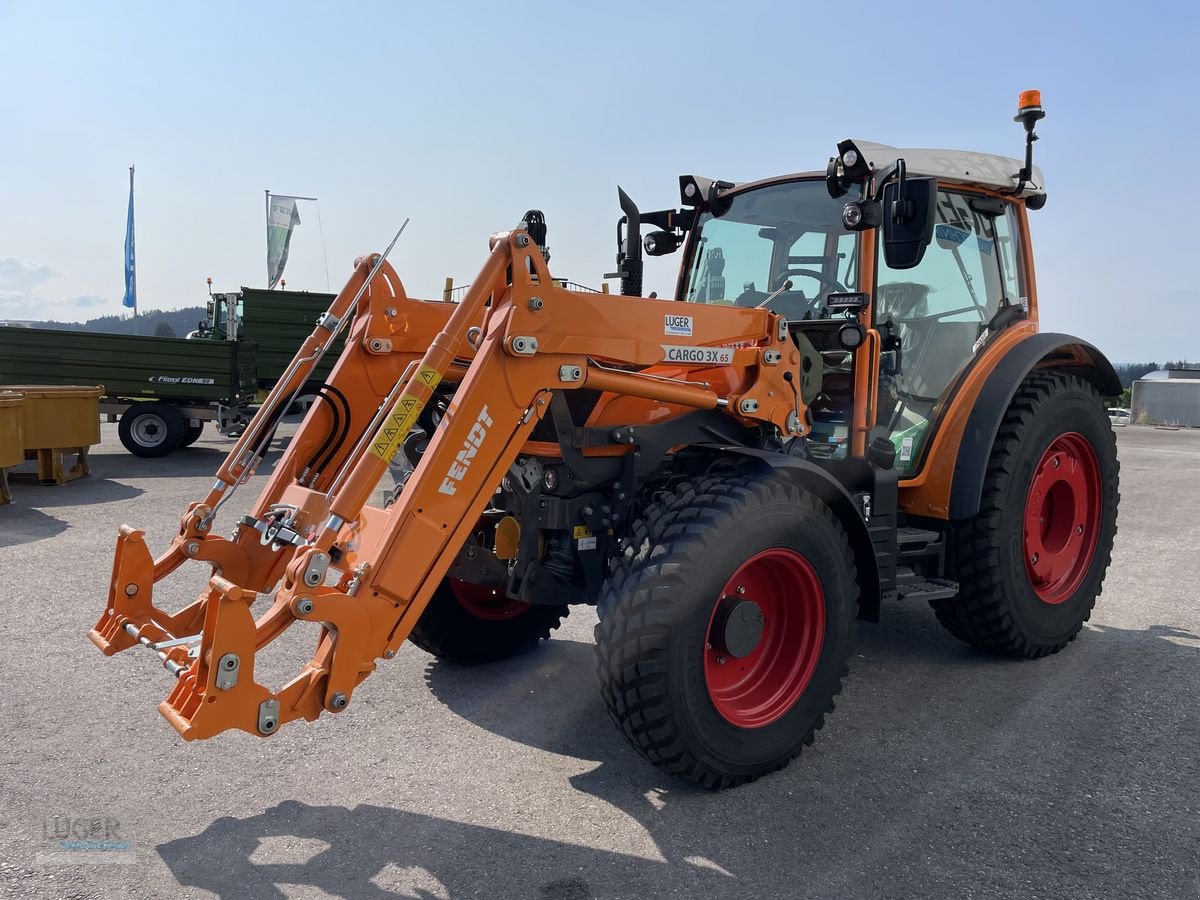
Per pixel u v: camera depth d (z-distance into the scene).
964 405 4.11
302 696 2.44
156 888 2.36
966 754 3.24
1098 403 4.57
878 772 3.10
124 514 7.77
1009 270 4.54
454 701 3.72
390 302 3.46
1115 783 3.00
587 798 2.90
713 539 2.85
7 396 8.41
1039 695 3.84
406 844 2.60
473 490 2.71
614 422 3.25
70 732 3.32
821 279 3.99
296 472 3.27
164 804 2.81
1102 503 4.62
